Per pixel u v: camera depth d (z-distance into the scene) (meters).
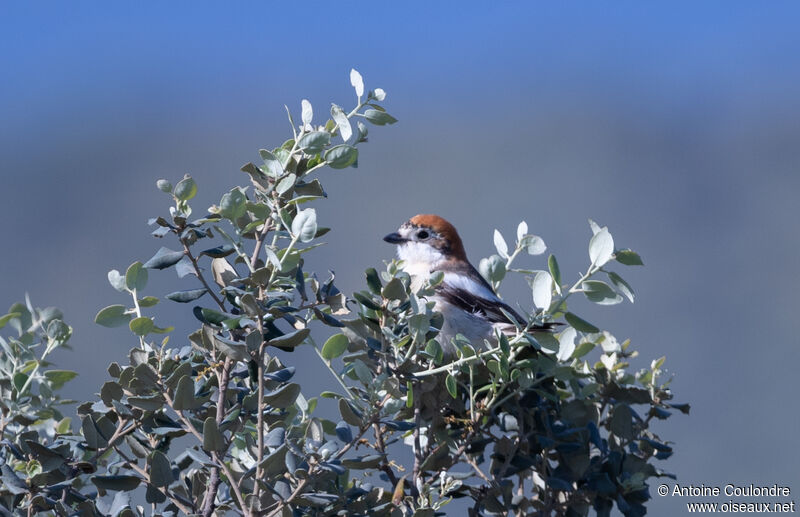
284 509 8.29
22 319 10.63
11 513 8.94
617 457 10.88
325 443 8.95
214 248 9.15
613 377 12.13
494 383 10.72
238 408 8.95
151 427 9.16
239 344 8.59
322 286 9.12
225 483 9.63
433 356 9.78
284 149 9.51
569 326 11.58
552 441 10.68
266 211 9.31
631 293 10.63
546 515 10.60
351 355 10.05
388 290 9.73
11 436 9.72
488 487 10.34
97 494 9.60
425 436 11.07
